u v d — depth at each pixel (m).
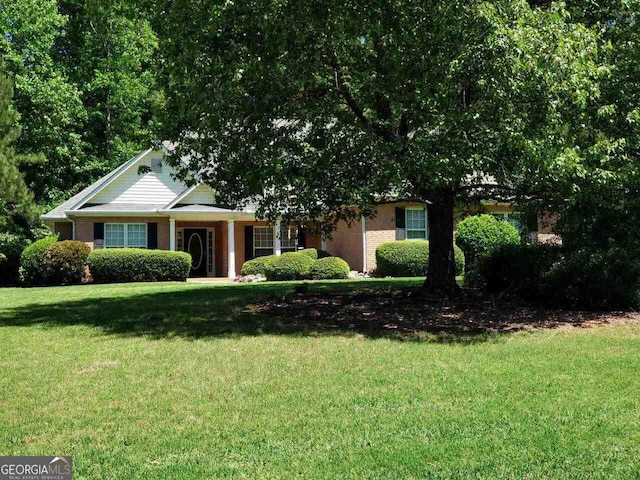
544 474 3.86
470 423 4.86
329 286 16.33
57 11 32.31
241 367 6.89
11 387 6.09
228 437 4.59
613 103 9.12
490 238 20.25
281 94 9.91
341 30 8.75
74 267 21.39
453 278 12.68
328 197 10.87
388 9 8.55
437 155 8.41
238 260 25.12
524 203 12.58
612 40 9.51
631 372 6.54
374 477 3.83
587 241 11.14
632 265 10.59
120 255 21.42
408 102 9.37
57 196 31.08
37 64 30.31
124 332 9.34
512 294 12.58
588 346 7.98
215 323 10.16
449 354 7.57
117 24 32.12
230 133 10.30
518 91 7.81
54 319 10.82
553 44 7.72
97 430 4.79
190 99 9.62
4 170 21.66
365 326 9.83
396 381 6.22
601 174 8.50
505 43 7.48
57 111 30.02
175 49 9.17
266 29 8.47
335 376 6.46
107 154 33.66
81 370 6.82
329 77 10.76
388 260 21.03
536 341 8.40
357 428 4.77
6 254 24.27
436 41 8.35
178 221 25.73
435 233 12.63
